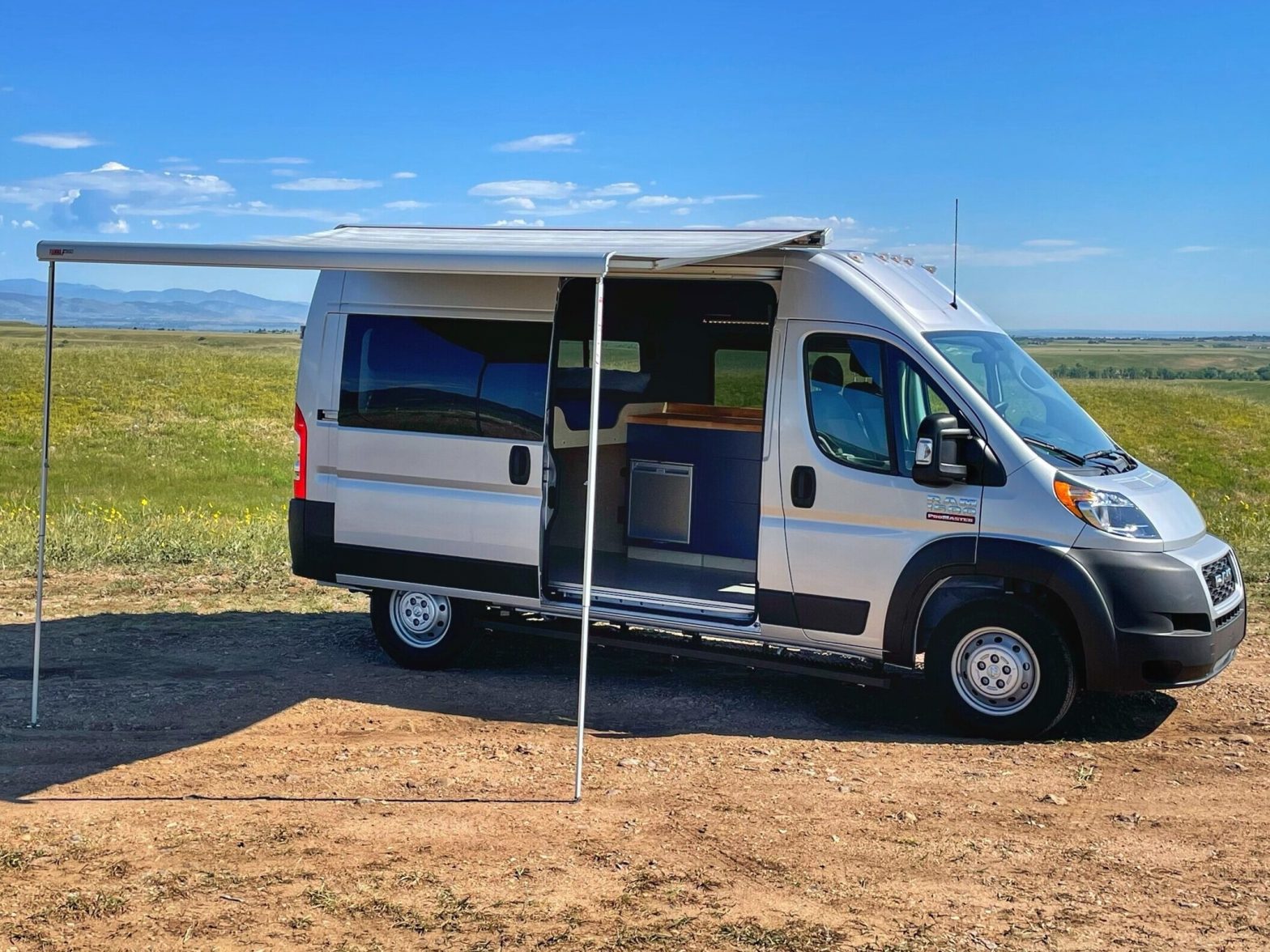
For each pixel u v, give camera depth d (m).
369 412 7.30
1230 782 5.46
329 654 7.82
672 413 7.91
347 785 5.34
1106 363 129.50
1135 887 4.34
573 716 6.50
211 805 5.07
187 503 20.02
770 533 6.43
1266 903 4.20
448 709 6.62
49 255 5.86
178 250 5.70
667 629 6.72
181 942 3.90
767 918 4.07
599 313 5.13
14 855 4.52
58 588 9.74
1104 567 5.82
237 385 46.53
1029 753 5.86
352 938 3.93
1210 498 20.62
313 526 7.48
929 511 6.09
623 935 3.95
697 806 5.11
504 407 6.91
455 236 7.45
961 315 6.84
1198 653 5.84
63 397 40.06
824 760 5.75
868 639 6.26
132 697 6.73
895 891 4.29
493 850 4.61
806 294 6.41
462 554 7.05
